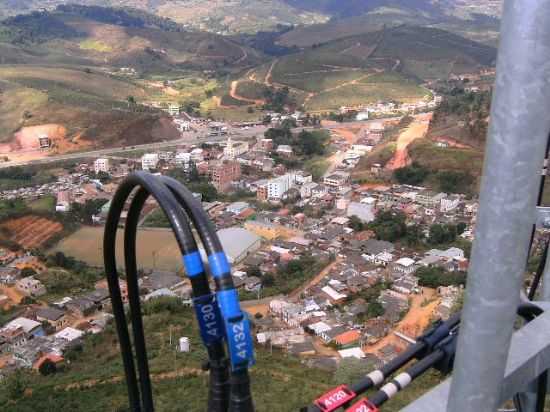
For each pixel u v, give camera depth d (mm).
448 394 3348
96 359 36438
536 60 2414
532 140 2537
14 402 28719
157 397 26094
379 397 3557
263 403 25234
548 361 3771
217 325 3227
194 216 3320
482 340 2840
